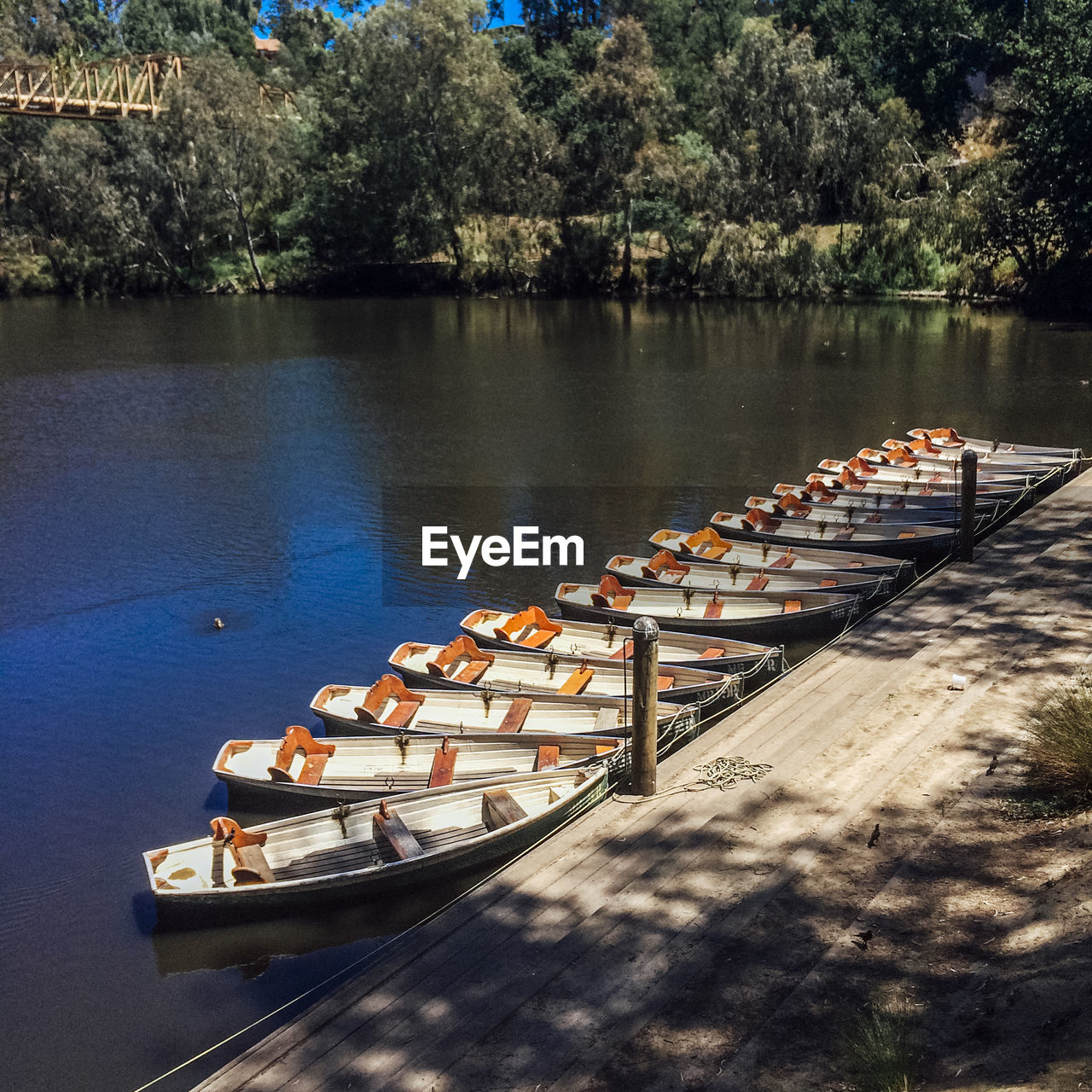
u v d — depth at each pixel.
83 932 10.99
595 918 8.88
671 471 28.41
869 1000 7.24
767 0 96.38
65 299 77.38
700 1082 6.86
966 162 63.50
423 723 14.06
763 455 29.66
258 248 86.12
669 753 13.30
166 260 80.19
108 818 13.00
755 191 64.38
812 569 17.94
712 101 71.00
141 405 38.12
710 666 15.11
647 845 9.95
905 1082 6.14
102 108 79.25
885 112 63.62
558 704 13.98
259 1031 9.66
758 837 9.90
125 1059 9.38
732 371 42.00
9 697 16.19
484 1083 7.16
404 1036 7.67
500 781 11.90
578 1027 7.61
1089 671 12.80
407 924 10.88
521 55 83.56
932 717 12.05
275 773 12.52
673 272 71.00
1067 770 9.58
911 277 63.62
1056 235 55.41
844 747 11.51
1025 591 16.11
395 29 73.06
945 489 22.56
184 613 19.42
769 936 8.39
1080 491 21.91
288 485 27.91
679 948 8.38
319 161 80.62
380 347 51.22
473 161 73.94
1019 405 33.75
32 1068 9.28
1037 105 52.56
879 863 9.20
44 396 39.91
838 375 40.31
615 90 68.12
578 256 72.75
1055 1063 5.71
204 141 74.81
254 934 10.70
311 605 19.77
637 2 90.81
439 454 30.84
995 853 8.95
